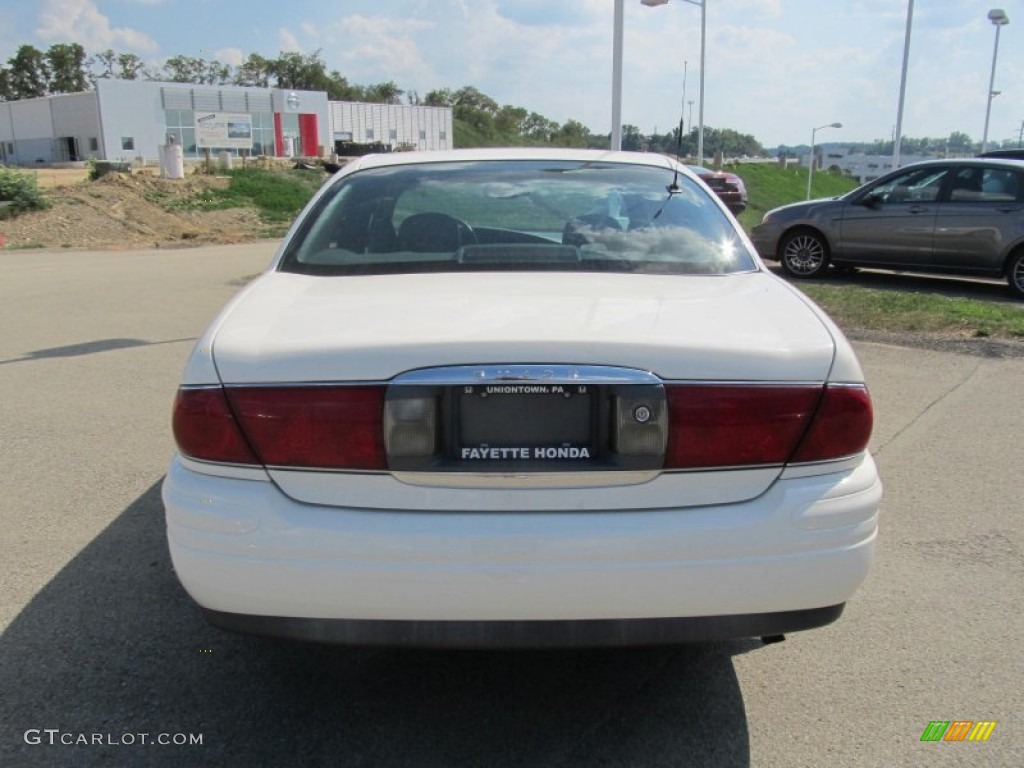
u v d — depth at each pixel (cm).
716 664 297
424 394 222
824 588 230
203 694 278
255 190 2809
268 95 6606
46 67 11912
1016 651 303
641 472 225
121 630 313
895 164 2542
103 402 599
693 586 223
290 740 257
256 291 283
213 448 229
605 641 227
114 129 6103
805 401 229
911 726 264
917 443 515
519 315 242
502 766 246
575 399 224
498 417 224
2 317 927
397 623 224
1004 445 510
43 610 326
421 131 7962
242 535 222
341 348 225
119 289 1150
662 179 364
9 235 1972
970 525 403
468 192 345
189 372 235
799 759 250
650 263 306
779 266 1300
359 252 311
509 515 222
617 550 220
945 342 756
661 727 264
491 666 295
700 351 227
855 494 233
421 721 266
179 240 2052
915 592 343
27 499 431
